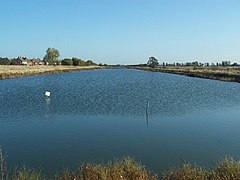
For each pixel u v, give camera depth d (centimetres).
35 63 19188
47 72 11194
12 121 2578
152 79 8381
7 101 3812
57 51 17525
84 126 2367
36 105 3466
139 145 1809
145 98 4094
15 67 12194
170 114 2900
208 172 1154
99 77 9338
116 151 1688
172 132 2158
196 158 1549
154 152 1662
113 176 1089
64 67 15450
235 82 6944
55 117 2742
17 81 7212
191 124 2448
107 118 2689
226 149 1727
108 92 4872
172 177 1137
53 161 1520
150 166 1417
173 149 1723
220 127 2341
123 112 2989
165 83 6875
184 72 11388
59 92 4869
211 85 6241
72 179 1111
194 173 1135
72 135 2078
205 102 3750
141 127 2325
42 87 5741
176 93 4750
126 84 6600
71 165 1452
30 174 1226
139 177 1113
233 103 3688
